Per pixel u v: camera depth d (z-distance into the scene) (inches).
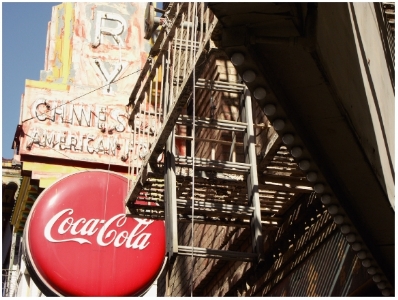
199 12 390.6
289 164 422.3
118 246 567.2
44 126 681.0
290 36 250.7
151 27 496.1
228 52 256.5
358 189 316.8
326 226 407.2
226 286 535.5
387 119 368.5
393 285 344.8
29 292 877.2
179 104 372.8
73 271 553.9
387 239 335.3
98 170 589.6
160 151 410.0
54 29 745.0
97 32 746.8
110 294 553.9
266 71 262.2
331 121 284.5
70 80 719.7
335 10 298.8
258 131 458.6
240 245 505.0
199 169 412.2
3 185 1010.1
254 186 406.3
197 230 606.2
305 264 428.1
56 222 564.4
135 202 494.9
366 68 340.8
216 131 515.2
